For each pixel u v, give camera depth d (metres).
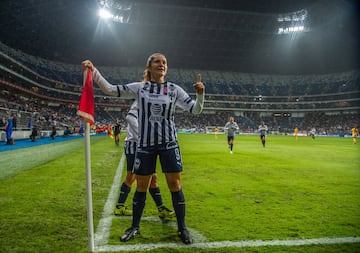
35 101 55.78
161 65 3.38
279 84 84.12
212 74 85.31
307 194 5.81
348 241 3.34
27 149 16.56
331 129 67.25
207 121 75.19
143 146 3.32
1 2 43.22
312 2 63.44
